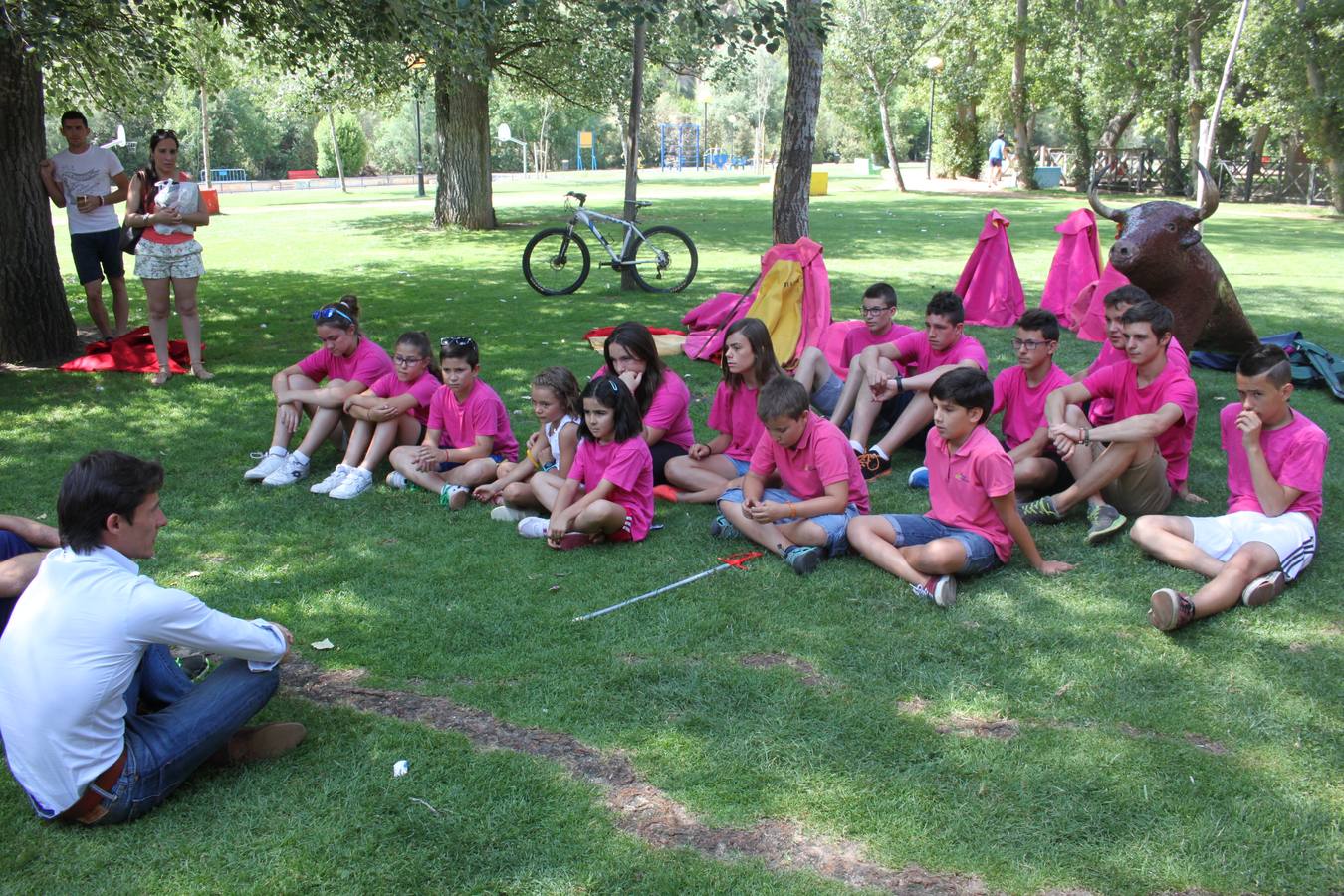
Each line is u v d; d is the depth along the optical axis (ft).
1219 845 8.35
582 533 14.55
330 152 170.81
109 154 27.07
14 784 9.30
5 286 25.40
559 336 29.25
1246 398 13.05
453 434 17.10
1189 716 10.16
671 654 11.51
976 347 17.97
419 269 44.32
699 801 8.95
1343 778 9.20
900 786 9.12
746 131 230.89
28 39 22.59
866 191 100.53
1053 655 11.38
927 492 16.94
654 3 23.07
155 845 8.46
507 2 22.57
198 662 11.10
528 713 10.35
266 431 20.40
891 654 11.45
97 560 8.50
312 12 24.64
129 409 21.83
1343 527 15.02
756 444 16.66
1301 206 84.33
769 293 24.88
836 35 95.50
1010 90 100.78
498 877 8.06
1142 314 14.65
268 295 37.29
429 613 12.59
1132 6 86.17
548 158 209.97
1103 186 103.19
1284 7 70.08
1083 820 8.66
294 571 13.85
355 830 8.63
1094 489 14.82
